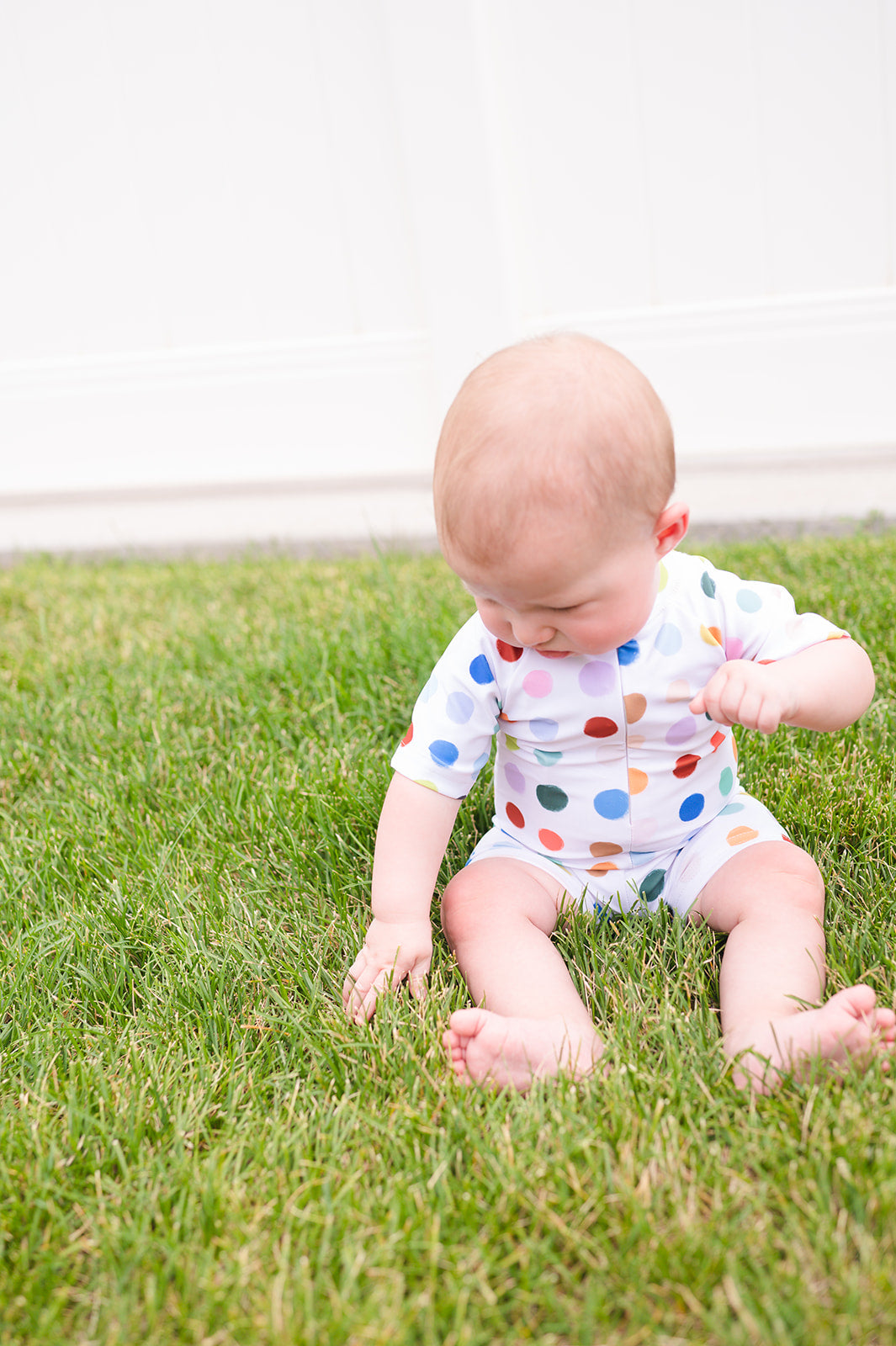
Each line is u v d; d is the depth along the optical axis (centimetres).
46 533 468
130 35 397
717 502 392
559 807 172
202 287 422
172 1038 160
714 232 373
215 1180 130
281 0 381
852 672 160
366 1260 119
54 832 217
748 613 163
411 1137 134
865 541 332
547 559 138
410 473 423
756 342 376
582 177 377
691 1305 110
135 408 438
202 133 403
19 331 441
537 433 136
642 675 160
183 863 201
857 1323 107
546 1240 118
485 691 167
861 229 363
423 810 169
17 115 412
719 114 362
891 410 373
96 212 420
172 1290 121
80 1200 131
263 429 430
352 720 252
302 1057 155
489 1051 143
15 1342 117
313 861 199
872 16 343
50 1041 160
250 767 234
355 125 390
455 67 362
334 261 407
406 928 166
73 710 272
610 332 388
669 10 354
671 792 170
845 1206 120
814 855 185
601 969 165
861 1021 136
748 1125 132
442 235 384
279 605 336
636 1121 132
